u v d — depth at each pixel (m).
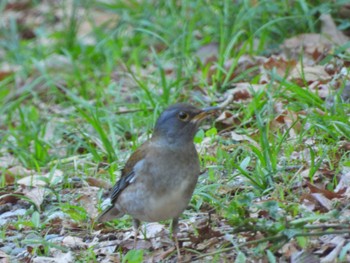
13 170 13.60
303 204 10.20
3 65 19.56
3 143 14.81
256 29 16.17
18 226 11.13
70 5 22.28
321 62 14.25
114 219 10.28
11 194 11.95
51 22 21.95
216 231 9.77
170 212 9.27
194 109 9.11
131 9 19.14
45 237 10.83
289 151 11.48
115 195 9.71
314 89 13.54
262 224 9.00
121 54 17.73
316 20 15.93
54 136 14.84
